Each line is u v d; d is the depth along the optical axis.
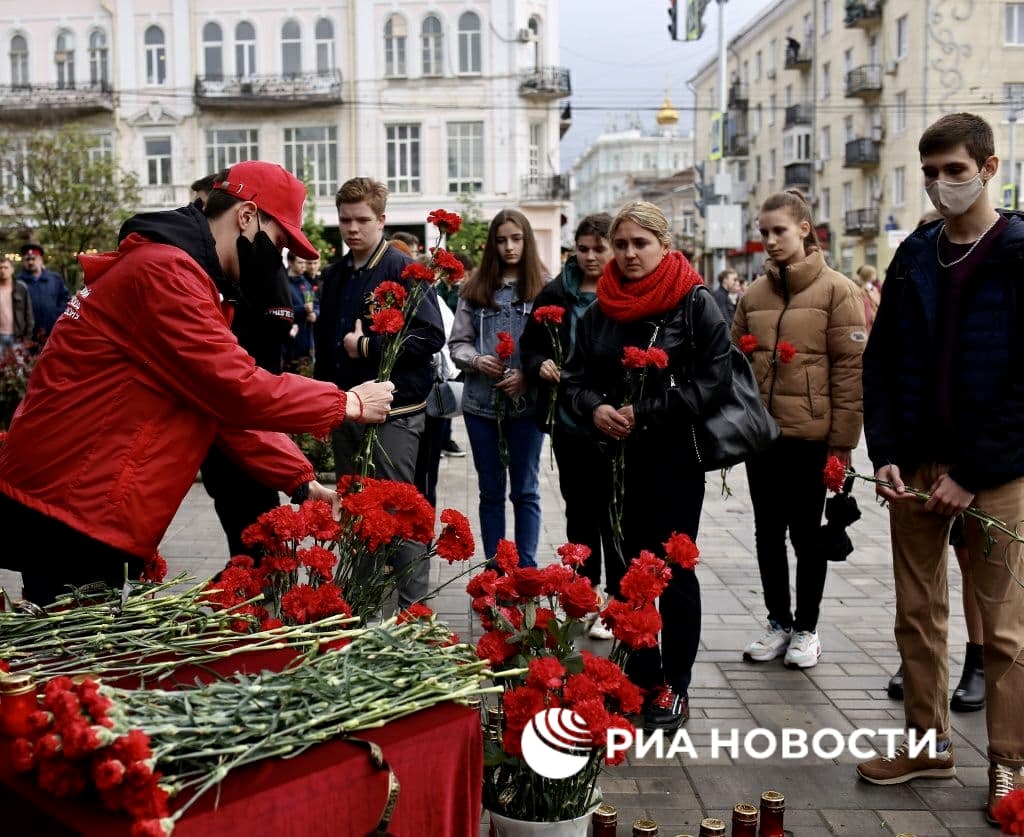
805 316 5.15
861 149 45.28
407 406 5.29
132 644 2.73
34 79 37.94
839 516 4.64
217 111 37.66
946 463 3.90
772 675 5.19
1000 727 3.77
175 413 3.18
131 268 3.09
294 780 2.09
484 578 3.38
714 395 4.32
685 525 4.46
